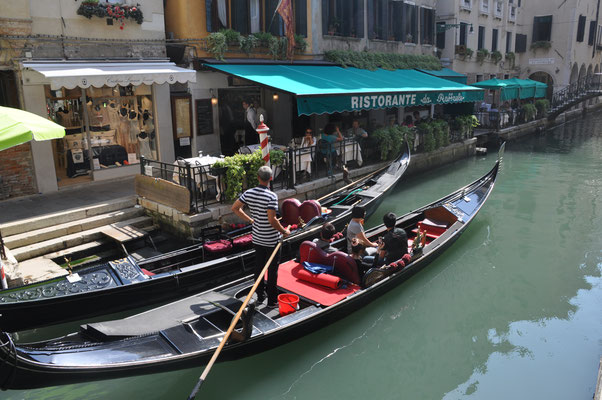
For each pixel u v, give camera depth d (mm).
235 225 8336
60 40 9031
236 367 5621
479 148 19297
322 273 6277
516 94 23156
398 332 6469
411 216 9023
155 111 10820
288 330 5293
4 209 8266
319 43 14930
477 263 8609
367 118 17484
